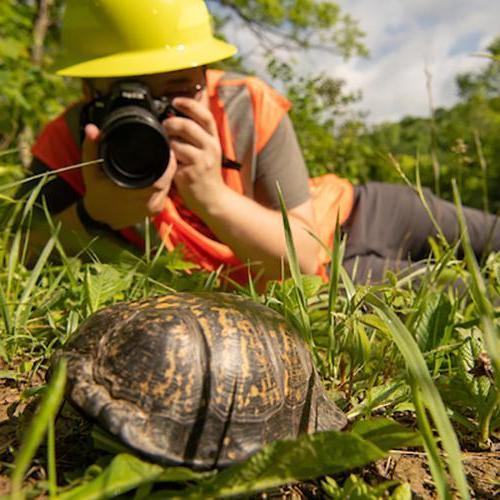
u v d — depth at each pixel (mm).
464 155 645
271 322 353
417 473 346
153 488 295
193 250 712
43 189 767
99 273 518
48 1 2301
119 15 651
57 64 697
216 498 281
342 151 2227
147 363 307
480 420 384
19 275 587
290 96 1964
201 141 651
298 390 342
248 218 688
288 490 321
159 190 649
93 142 621
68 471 313
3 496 277
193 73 686
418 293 485
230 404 312
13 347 467
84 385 303
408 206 934
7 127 1425
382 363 427
